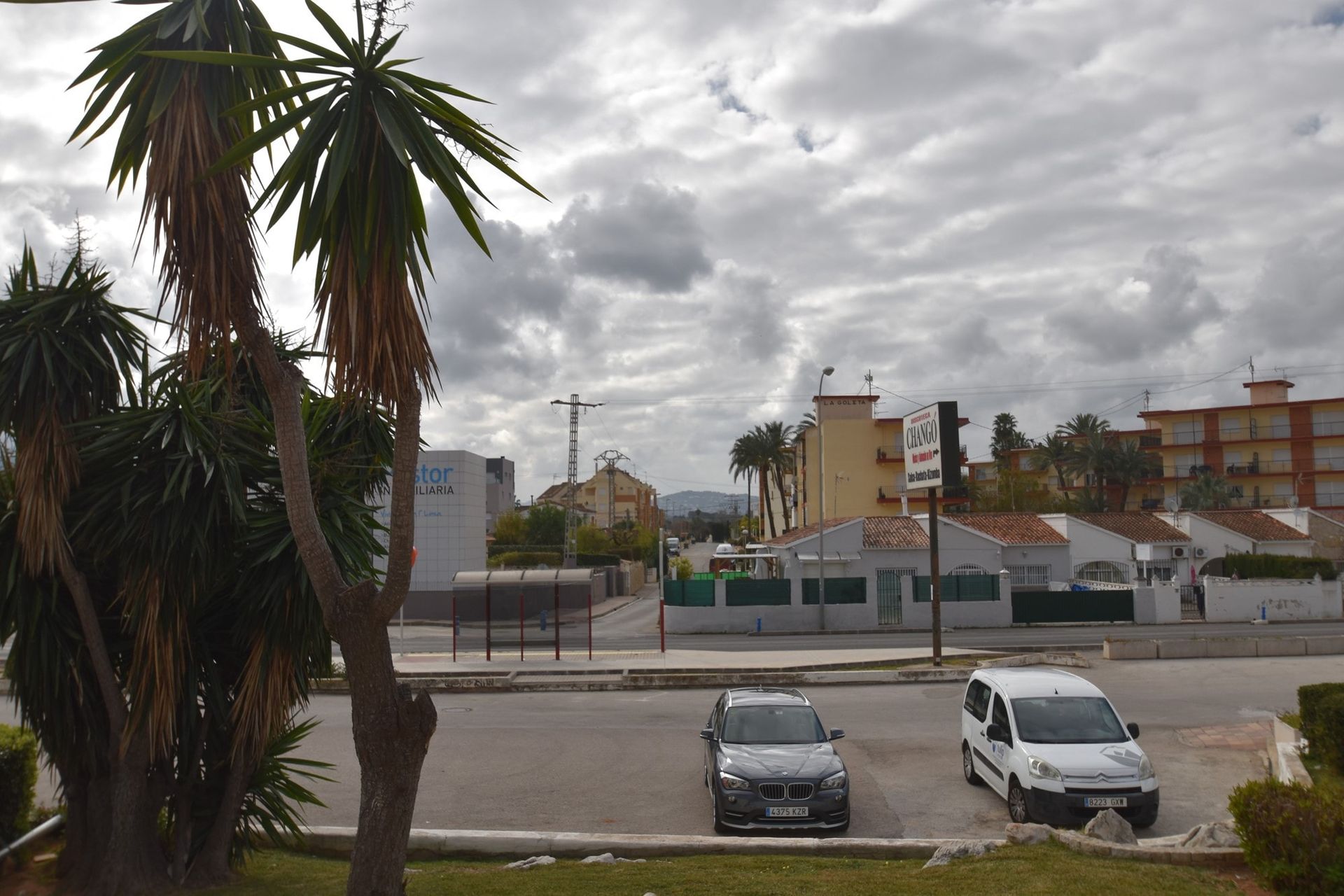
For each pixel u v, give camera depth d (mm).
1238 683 23172
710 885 7898
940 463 27016
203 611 8156
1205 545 48938
